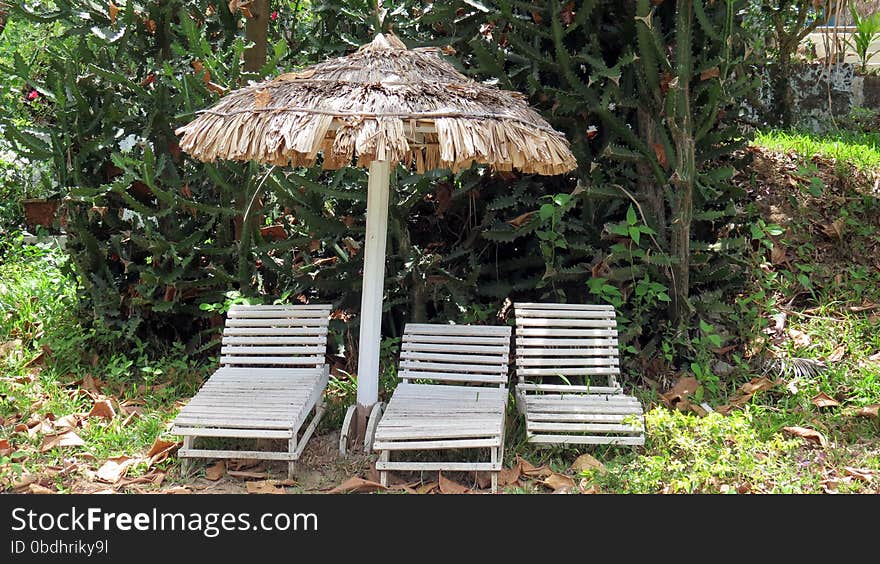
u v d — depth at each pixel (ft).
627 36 17.62
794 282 20.15
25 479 13.51
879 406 15.58
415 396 14.94
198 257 19.34
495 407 14.26
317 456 14.73
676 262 17.42
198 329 19.75
